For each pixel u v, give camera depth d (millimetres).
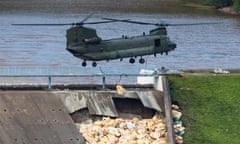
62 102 191750
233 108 195375
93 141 180125
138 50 190750
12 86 195250
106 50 187625
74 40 186000
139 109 195375
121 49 189250
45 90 195625
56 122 185875
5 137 179125
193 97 198000
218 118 191875
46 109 188750
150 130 184750
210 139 182750
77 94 193125
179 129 186375
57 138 181000
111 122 187375
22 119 184750
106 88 198625
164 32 194375
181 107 194500
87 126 186625
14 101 188875
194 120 190125
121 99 195375
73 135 182250
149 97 195125
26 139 179500
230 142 181875
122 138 181500
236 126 189000
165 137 182000
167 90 195000
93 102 192625
